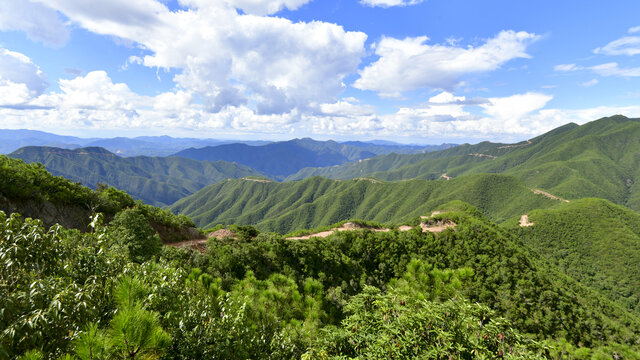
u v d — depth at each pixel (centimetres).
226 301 814
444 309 561
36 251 480
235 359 661
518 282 4131
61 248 557
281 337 888
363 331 560
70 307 448
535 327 3250
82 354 366
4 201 2427
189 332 597
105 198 3525
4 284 434
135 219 2039
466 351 490
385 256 4259
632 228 16025
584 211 17100
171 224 4094
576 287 6284
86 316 465
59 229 560
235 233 4216
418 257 4481
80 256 582
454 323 534
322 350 575
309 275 2969
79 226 3023
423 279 958
